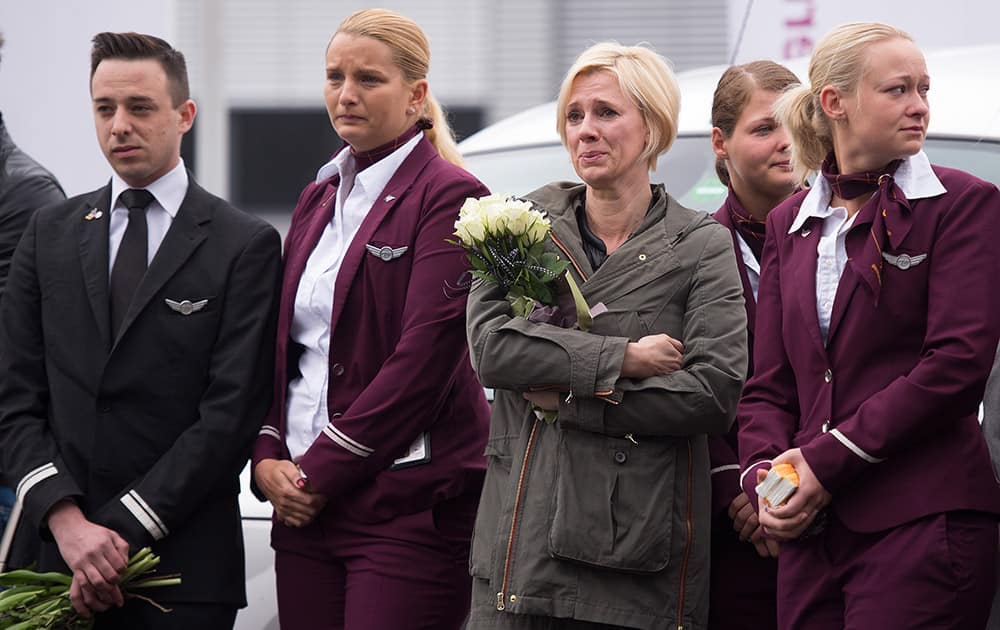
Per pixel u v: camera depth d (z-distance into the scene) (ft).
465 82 140.26
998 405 34.12
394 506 38.14
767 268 35.76
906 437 31.91
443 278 38.09
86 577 37.58
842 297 33.37
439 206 38.58
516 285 35.27
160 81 40.06
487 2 139.54
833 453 32.35
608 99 35.86
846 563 32.94
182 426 39.22
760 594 37.76
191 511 38.52
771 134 39.42
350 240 39.32
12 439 39.22
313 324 39.37
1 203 45.27
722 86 40.37
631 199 36.40
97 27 62.69
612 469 34.22
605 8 137.59
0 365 40.14
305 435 39.09
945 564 31.60
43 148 62.85
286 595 39.34
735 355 34.76
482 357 34.91
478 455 39.17
